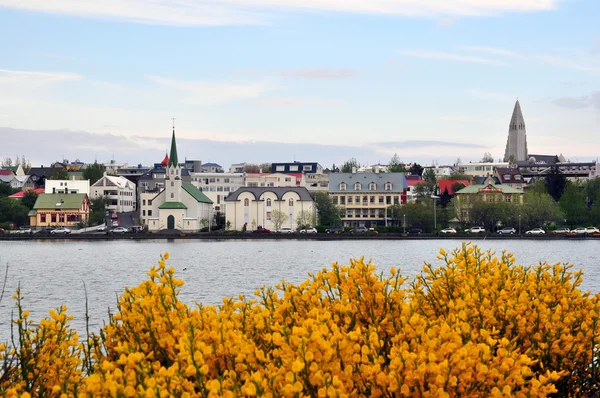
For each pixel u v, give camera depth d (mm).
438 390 11055
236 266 97438
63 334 15445
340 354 11953
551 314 15336
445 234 177875
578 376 15320
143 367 11359
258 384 10805
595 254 115875
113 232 196375
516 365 11945
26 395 11180
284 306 15086
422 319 13594
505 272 17719
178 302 14445
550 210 187125
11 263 105812
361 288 15586
